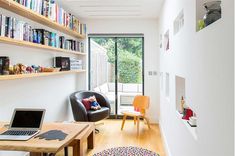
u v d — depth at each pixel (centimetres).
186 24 203
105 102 484
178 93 267
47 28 377
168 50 332
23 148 177
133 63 562
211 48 132
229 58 105
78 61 482
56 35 375
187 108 225
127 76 566
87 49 550
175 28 276
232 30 101
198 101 164
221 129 117
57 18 358
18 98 294
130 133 447
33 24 329
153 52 533
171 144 304
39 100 353
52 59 399
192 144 184
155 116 537
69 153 340
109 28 537
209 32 136
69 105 495
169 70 322
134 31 533
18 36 257
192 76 182
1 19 225
